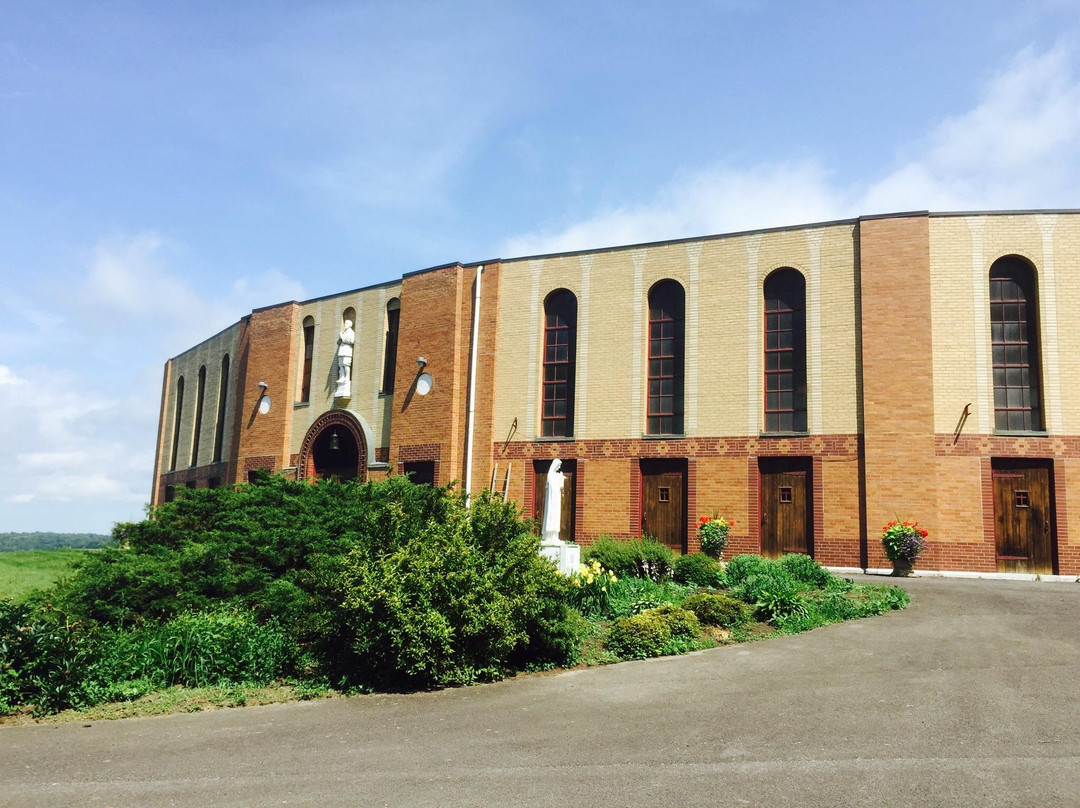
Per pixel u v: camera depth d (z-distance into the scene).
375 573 10.52
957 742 7.55
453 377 26.47
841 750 7.45
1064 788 6.46
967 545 19.86
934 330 20.86
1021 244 20.70
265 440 31.89
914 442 20.41
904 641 11.73
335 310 31.00
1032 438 19.97
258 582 12.30
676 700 9.29
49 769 7.46
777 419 22.38
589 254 25.33
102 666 10.24
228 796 6.69
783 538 21.75
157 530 14.30
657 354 24.22
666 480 23.45
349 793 6.70
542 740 8.01
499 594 10.61
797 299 22.61
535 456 25.16
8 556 21.66
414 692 10.15
